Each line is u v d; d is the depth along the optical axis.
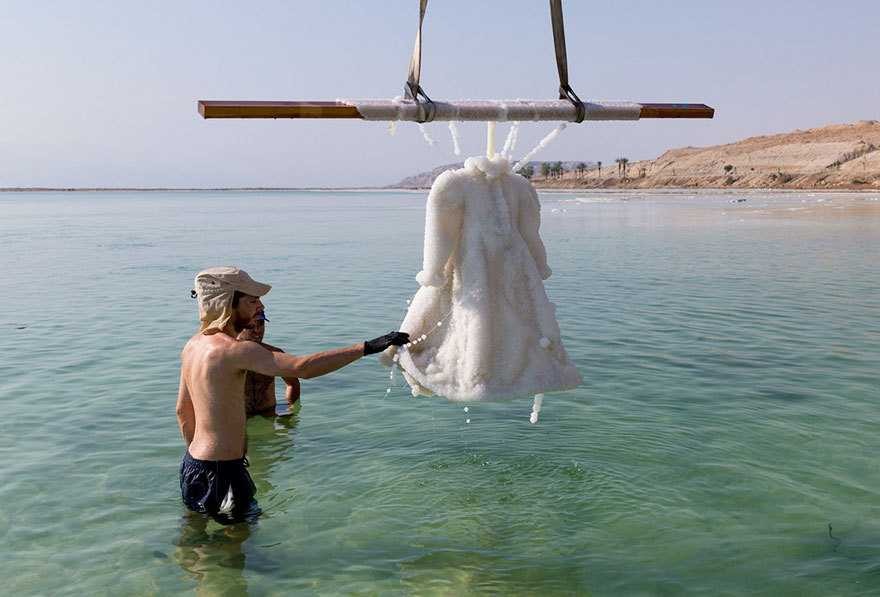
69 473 5.42
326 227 40.56
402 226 41.53
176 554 4.20
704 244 25.31
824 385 7.54
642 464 5.45
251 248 26.00
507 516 4.64
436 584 3.83
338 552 4.21
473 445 5.94
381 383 7.95
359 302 13.36
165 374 8.24
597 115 3.43
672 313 11.86
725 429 6.20
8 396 7.39
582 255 21.81
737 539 4.26
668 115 3.55
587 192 188.62
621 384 7.66
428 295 3.87
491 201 3.79
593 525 4.49
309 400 7.33
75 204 110.69
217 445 4.71
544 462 5.53
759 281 15.72
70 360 8.95
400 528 4.51
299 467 5.54
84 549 4.26
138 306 13.23
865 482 5.05
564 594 3.70
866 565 3.90
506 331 3.77
